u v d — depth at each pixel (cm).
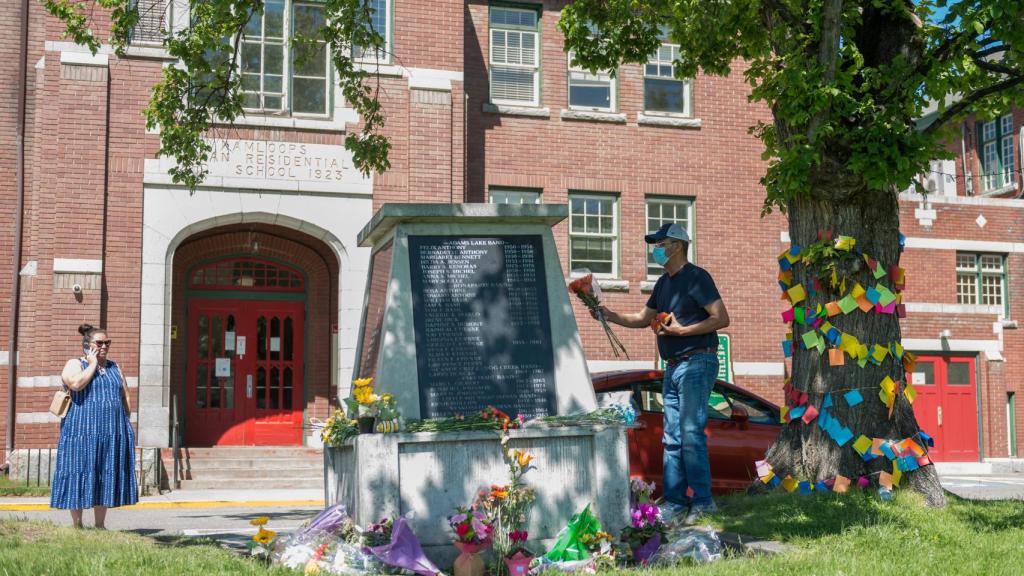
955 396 2377
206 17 1092
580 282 756
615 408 671
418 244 670
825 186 908
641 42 1182
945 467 2305
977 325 2391
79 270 1600
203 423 1806
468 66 1898
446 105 1797
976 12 848
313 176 1722
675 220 1994
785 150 918
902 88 891
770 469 913
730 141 2027
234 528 959
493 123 1900
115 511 1259
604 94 1988
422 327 655
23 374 1616
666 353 770
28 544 668
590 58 1194
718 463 1080
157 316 1634
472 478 627
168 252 1653
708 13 1011
